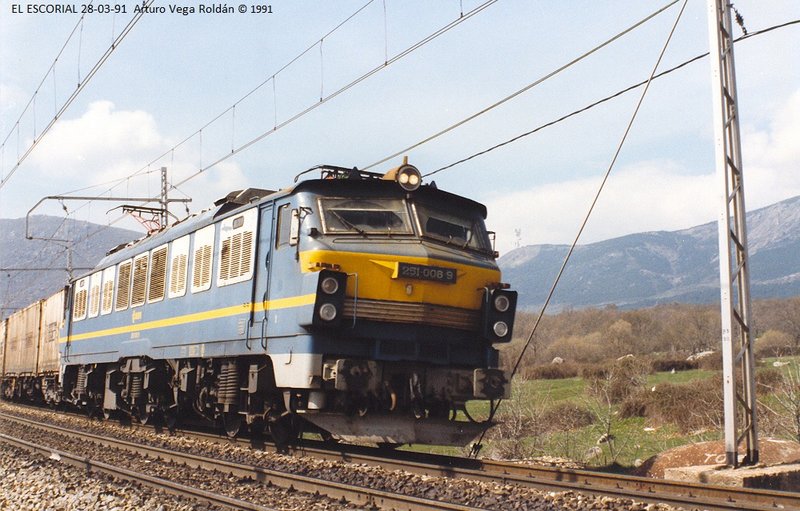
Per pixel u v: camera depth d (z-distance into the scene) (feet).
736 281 36.70
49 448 46.32
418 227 39.09
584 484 29.66
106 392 66.08
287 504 28.32
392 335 37.37
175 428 56.03
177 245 53.31
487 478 32.17
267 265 41.11
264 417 42.91
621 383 92.43
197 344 48.06
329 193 39.04
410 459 40.68
